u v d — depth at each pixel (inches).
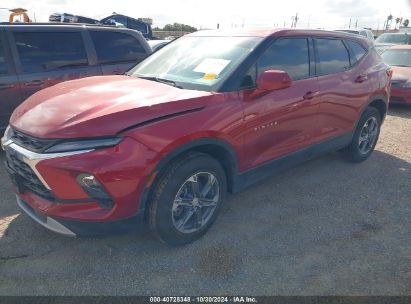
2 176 163.9
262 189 157.5
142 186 95.7
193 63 131.4
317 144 156.3
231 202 144.9
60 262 105.8
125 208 95.1
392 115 305.7
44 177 91.7
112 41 219.1
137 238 118.2
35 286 96.1
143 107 96.3
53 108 102.2
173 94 108.2
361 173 178.7
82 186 90.4
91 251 111.1
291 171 178.5
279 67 133.3
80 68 204.4
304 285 99.2
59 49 197.8
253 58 123.9
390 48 394.0
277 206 142.9
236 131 115.2
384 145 222.8
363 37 188.5
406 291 97.6
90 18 482.6
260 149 128.2
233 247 115.3
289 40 139.8
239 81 117.6
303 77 143.0
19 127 100.7
